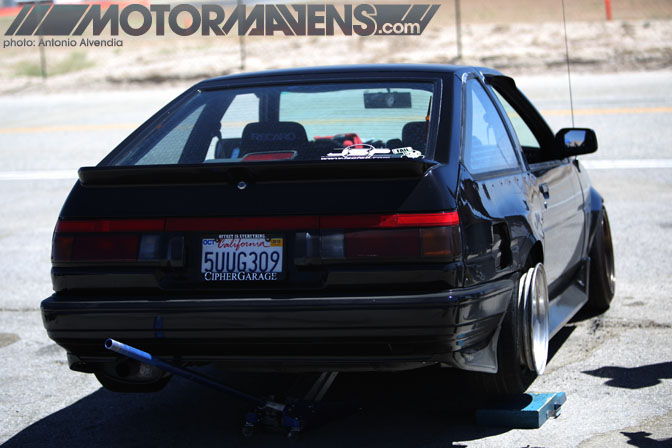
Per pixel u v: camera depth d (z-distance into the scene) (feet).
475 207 21.94
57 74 189.98
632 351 30.66
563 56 156.87
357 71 26.63
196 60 184.65
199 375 22.26
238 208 21.59
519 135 30.99
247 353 21.38
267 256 21.39
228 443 23.90
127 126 114.42
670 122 92.38
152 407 27.40
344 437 23.79
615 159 76.33
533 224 25.76
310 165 21.06
